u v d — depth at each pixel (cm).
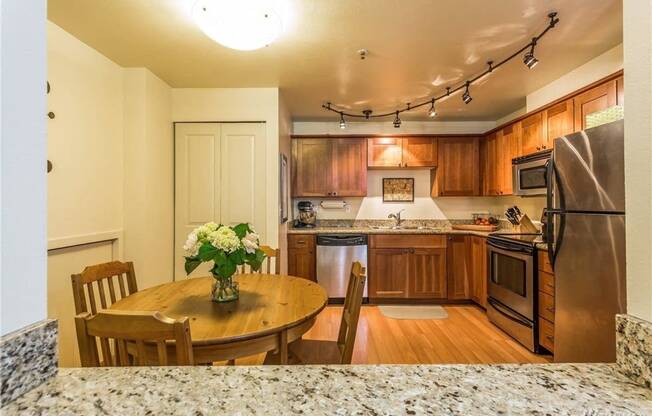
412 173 448
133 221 264
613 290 172
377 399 48
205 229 158
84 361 96
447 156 418
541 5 182
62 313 208
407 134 416
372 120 435
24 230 50
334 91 320
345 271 384
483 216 442
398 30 207
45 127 54
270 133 310
